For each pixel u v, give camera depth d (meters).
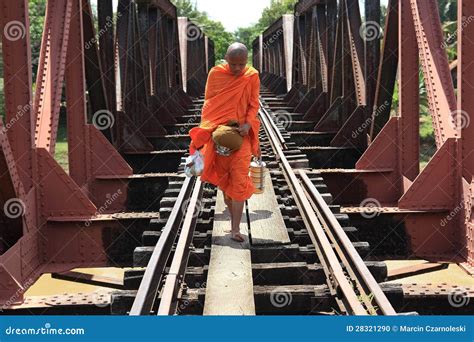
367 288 4.23
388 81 10.05
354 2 11.92
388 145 9.11
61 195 6.79
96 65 9.85
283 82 28.67
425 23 7.73
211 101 5.17
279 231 5.58
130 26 11.79
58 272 6.54
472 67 6.77
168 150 12.08
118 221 6.87
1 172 5.69
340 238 5.08
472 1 6.63
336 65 13.46
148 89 14.12
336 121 13.62
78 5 8.72
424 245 7.11
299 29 20.55
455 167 7.03
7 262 5.50
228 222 5.96
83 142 8.95
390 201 9.15
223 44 78.38
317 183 7.81
